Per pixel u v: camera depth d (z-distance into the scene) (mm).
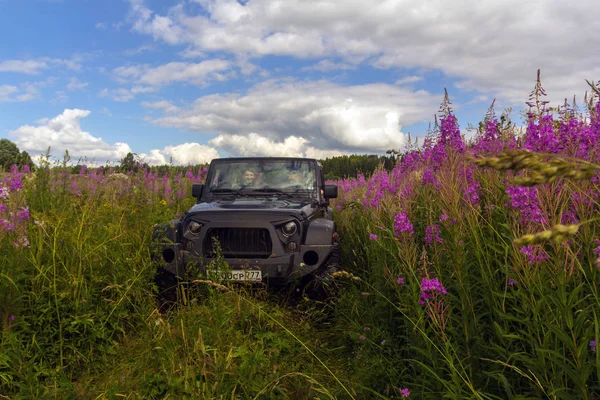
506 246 2797
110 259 5004
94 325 4117
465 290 3043
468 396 2576
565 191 2537
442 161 4590
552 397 2268
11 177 5281
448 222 3377
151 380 3260
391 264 4375
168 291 5324
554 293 2449
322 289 5242
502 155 816
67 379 3316
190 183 12055
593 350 2164
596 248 2314
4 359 3283
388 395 3170
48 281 4355
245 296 4781
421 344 3107
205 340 3822
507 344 2771
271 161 7164
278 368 3490
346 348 4285
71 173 8531
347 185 11664
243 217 5301
